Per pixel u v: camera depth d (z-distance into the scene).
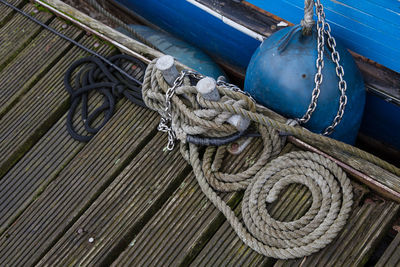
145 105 2.94
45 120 3.15
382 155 3.50
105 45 3.35
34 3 3.86
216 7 3.45
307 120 2.66
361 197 2.33
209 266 2.33
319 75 2.51
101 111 3.06
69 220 2.67
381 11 2.55
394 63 2.80
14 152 3.09
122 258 2.45
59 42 3.54
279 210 2.40
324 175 2.36
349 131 2.90
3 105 3.35
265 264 2.29
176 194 2.59
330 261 2.20
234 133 2.58
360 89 2.75
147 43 3.77
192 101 2.55
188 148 2.72
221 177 2.52
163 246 2.44
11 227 2.75
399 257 2.12
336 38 2.94
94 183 2.77
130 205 2.62
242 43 3.56
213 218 2.47
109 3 4.66
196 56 3.94
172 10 3.94
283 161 2.46
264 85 2.72
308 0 2.40
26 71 3.46
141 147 2.87
